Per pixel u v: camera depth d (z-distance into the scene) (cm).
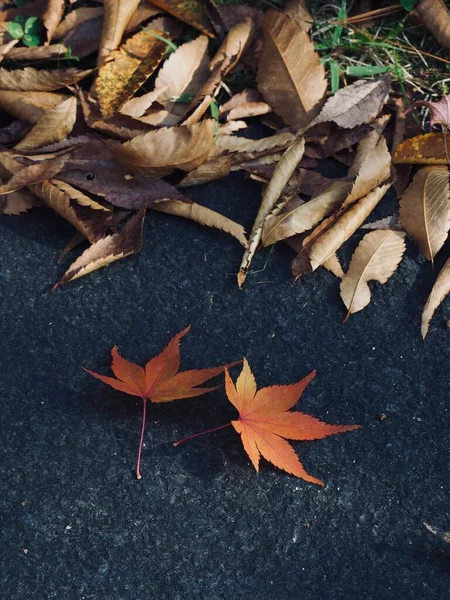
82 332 47
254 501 43
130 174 49
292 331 47
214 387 44
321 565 42
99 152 49
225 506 43
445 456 45
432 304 47
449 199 48
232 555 43
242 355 46
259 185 50
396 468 44
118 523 43
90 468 44
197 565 42
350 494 44
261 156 50
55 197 48
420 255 49
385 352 47
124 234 48
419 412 45
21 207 49
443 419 45
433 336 47
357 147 50
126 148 47
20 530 43
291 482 44
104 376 45
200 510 43
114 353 44
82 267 48
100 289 48
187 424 45
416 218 48
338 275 48
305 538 43
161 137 47
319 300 48
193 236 49
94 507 43
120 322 47
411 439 45
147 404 45
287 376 46
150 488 44
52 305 48
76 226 48
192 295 48
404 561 43
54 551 42
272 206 49
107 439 45
